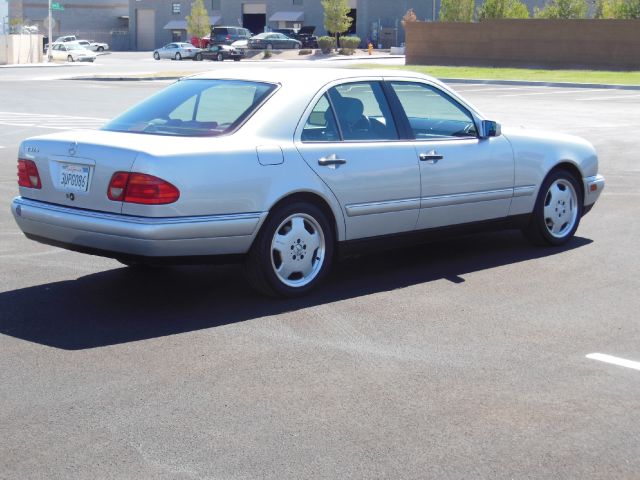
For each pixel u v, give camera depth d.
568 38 42.59
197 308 6.75
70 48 64.75
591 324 6.43
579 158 8.82
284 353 5.78
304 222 6.96
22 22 88.44
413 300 7.00
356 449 4.41
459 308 6.80
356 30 77.25
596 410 4.91
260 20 84.94
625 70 41.19
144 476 4.12
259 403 4.97
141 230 6.20
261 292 6.93
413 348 5.89
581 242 9.08
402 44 76.38
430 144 7.59
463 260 8.32
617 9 46.00
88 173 6.51
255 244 6.73
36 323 6.36
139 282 7.50
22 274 7.73
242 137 6.65
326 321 6.45
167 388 5.18
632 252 8.65
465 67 44.66
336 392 5.13
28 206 6.88
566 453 4.39
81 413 4.82
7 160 14.71
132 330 6.21
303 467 4.21
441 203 7.67
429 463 4.27
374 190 7.22
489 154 7.99
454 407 4.93
